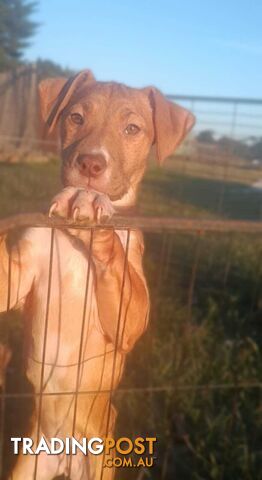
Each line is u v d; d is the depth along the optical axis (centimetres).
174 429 74
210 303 107
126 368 84
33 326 53
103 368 53
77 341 52
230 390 81
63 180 56
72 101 59
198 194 220
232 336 99
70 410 54
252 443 73
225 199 219
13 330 88
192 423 76
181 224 46
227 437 71
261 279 120
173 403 72
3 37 624
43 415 54
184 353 85
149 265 127
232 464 69
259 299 112
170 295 112
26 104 251
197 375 82
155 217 45
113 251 46
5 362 75
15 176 206
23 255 51
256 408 78
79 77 60
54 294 51
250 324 105
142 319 51
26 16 630
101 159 53
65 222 43
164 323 96
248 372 85
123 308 49
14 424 73
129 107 58
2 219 41
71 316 51
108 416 52
